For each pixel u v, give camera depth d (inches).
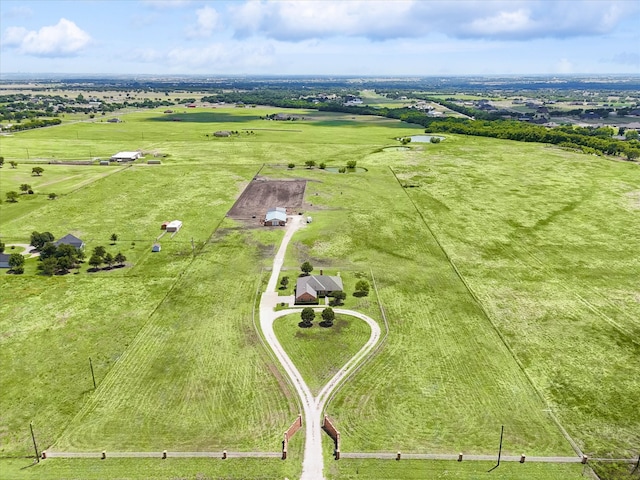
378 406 1936.5
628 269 3201.3
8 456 1681.8
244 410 1907.0
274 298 2775.6
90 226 3909.9
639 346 2349.9
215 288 2888.8
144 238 3671.3
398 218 4158.5
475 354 2277.3
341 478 1603.1
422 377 2113.7
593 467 1656.0
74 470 1622.8
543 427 1833.2
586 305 2738.7
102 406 1919.3
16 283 2930.6
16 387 2023.9
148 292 2834.6
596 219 4163.4
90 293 2812.5
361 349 2305.6
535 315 2625.5
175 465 1647.4
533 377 2119.8
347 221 4062.5
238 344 2335.1
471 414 1898.4
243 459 1674.5
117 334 2407.7
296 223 4015.8
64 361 2194.9
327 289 2800.2
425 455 1697.8
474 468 1648.6
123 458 1674.5
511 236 3772.1
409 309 2672.2
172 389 2017.7
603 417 1886.1
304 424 1841.8
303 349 2301.9
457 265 3245.6
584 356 2269.9
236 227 3922.2
